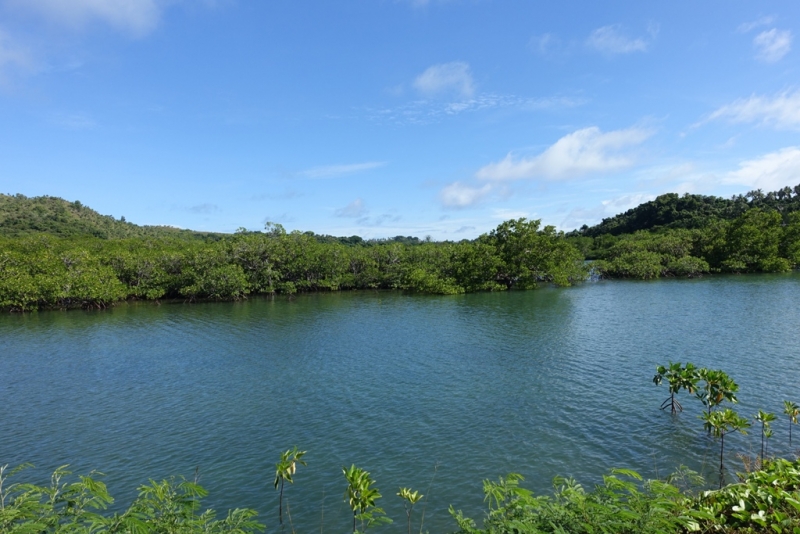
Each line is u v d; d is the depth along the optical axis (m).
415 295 69.00
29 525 6.12
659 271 83.81
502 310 48.91
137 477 14.91
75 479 14.80
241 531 7.69
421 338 35.53
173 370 28.05
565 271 74.19
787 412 14.45
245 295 71.12
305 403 21.44
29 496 6.95
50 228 118.19
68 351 33.84
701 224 119.56
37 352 33.66
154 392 23.73
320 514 12.61
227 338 37.88
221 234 177.75
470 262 70.38
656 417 18.41
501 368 26.16
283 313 52.41
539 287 72.94
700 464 14.50
